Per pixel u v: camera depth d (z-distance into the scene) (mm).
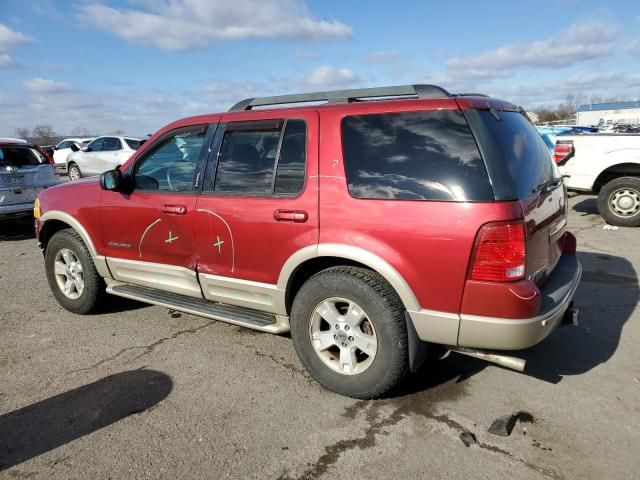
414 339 2828
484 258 2545
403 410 2973
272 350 3824
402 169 2785
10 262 7000
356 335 2988
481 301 2594
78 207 4359
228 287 3533
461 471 2439
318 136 3084
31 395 3260
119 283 4371
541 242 2865
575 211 9484
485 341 2652
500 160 2584
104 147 16219
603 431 2734
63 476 2486
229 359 3689
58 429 2873
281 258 3199
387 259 2775
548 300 2809
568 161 8398
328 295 3020
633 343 3797
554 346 3777
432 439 2691
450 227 2600
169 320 4504
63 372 3561
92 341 4082
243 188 3395
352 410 2984
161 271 3914
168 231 3787
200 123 3695
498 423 2799
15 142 8867
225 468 2506
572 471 2424
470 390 3182
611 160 7902
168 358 3732
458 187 2607
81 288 4594
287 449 2639
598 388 3180
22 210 8609
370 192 2859
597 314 4363
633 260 5961
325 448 2639
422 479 2393
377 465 2498
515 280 2562
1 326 4461
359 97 3174
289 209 3115
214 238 3518
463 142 2652
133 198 3977
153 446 2691
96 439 2768
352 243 2877
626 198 7875
